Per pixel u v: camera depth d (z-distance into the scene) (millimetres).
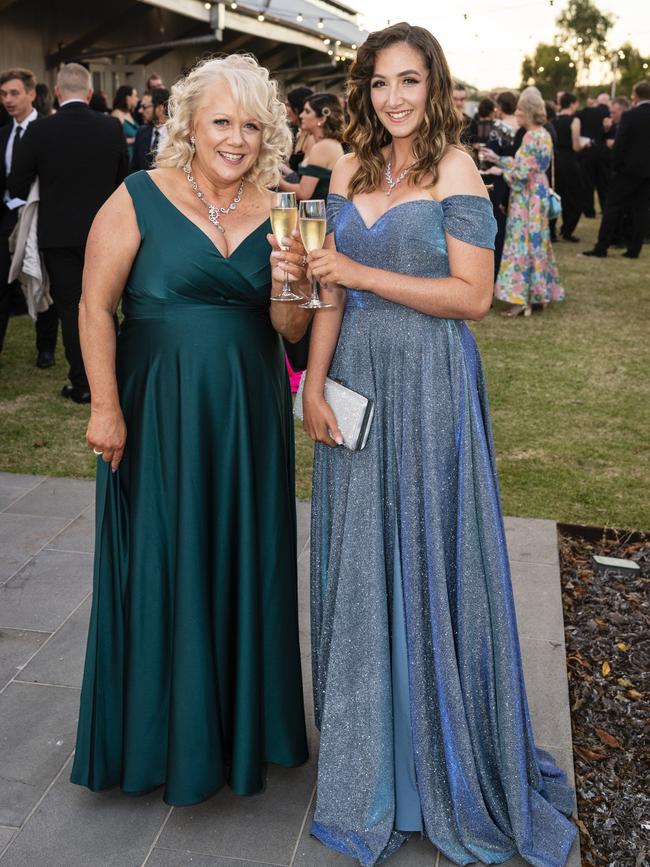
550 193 7605
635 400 5672
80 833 2252
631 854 2250
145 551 2195
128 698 2254
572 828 2227
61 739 2588
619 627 3260
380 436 2125
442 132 2004
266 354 2242
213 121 2041
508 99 8109
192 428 2150
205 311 2146
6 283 5781
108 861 2168
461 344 2127
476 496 2125
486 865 2156
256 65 2107
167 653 2242
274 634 2318
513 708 2156
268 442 2260
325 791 2232
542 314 7895
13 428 5121
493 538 2133
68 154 5152
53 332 6148
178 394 2152
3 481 4402
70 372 5555
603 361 6488
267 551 2287
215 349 2148
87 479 4461
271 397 2254
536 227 7586
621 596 3461
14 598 3344
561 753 2561
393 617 2168
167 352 2146
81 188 5207
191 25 18562
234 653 2277
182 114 2080
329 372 2195
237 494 2209
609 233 10844
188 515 2156
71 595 3369
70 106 5188
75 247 5238
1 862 2160
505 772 2178
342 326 2172
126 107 9695
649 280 9453
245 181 2186
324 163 5270
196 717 2207
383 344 2109
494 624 2146
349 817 2211
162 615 2223
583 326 7488
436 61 1966
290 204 1994
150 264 2119
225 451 2188
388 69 1964
